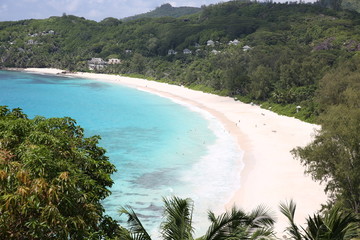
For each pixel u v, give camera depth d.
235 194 44.41
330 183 36.59
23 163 15.04
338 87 81.06
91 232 15.39
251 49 191.75
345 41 183.62
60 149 17.83
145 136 75.88
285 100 105.44
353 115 35.66
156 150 65.06
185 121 91.19
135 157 60.66
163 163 57.28
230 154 61.47
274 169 52.34
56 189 13.91
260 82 118.88
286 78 117.88
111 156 61.00
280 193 43.41
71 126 22.33
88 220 15.30
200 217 38.31
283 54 141.00
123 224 36.81
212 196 44.00
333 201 37.12
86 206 15.23
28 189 13.23
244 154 61.16
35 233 12.98
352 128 33.25
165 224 13.77
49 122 20.39
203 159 59.16
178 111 106.12
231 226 13.20
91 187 17.48
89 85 175.62
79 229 14.35
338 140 34.91
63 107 114.56
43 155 15.02
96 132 79.62
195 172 52.88
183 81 172.25
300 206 39.47
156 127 84.75
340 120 36.12
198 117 96.25
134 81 192.12
